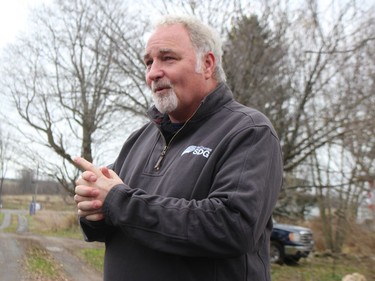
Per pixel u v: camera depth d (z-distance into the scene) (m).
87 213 1.67
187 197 1.72
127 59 13.34
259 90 10.20
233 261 1.66
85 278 9.70
